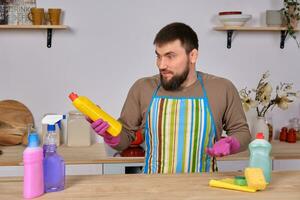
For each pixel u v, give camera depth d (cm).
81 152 299
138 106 217
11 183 163
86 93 336
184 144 208
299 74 351
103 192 153
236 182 161
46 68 331
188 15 336
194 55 200
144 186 160
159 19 335
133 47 335
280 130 351
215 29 334
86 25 330
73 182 165
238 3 340
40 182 148
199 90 210
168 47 192
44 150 154
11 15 319
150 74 338
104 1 329
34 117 333
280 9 343
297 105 352
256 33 344
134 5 332
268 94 323
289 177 175
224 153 169
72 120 319
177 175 176
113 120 171
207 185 163
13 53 328
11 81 329
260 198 148
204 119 207
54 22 313
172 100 209
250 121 341
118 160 280
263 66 347
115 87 337
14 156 285
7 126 319
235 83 346
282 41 345
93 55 333
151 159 212
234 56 344
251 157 165
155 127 210
